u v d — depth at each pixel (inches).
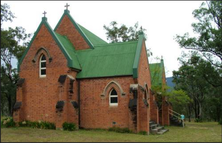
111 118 879.7
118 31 1891.0
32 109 924.6
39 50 950.4
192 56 1568.7
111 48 1012.5
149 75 1112.2
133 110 826.2
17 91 938.7
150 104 1098.7
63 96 857.5
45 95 914.1
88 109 914.7
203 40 1443.2
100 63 961.5
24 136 660.7
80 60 1005.2
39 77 937.5
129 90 863.7
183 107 2783.0
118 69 905.5
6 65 1904.5
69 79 879.7
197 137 770.2
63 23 1135.6
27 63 963.3
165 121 1299.2
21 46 1881.2
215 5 1462.8
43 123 877.2
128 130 835.4
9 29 1796.3
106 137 689.0
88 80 932.6
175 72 2365.9
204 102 2655.0
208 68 1514.5
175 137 765.3
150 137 739.4
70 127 828.6
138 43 971.3
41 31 961.5
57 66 913.5
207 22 1451.8
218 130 1067.9
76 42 1090.7
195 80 2234.3
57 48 925.2
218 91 2395.4
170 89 1422.2
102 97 902.4
